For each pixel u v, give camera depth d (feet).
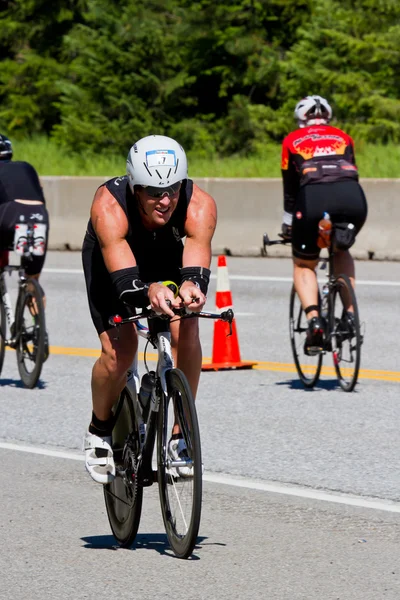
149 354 102.68
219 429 71.51
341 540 49.03
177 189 45.32
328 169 81.92
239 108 257.75
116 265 45.39
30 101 292.40
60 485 59.36
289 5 271.49
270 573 44.60
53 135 277.23
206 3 265.34
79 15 301.63
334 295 82.64
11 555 47.44
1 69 298.76
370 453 64.75
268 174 198.08
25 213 87.40
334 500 55.36
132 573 44.78
